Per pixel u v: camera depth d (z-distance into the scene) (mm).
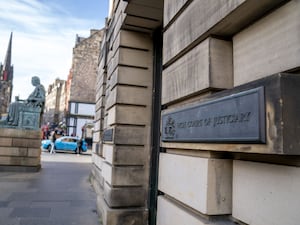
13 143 12352
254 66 1735
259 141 1357
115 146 5168
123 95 5312
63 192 8234
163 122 2713
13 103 12586
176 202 2451
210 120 1817
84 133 32188
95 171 9266
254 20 1759
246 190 1715
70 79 40062
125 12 4945
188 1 2373
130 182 5160
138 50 5559
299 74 1318
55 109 56750
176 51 2572
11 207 6285
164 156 2729
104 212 5137
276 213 1429
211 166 1916
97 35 37875
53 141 24266
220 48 2037
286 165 1389
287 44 1445
